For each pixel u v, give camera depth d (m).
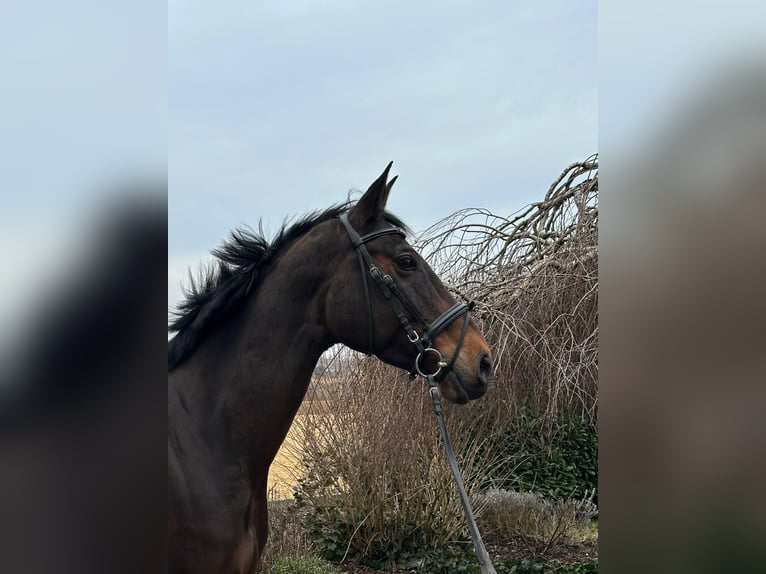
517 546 4.98
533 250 5.11
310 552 4.56
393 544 4.68
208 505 1.93
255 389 2.06
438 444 4.66
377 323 2.12
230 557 1.94
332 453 4.79
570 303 4.57
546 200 5.15
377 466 4.60
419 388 4.49
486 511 5.14
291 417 2.14
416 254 2.19
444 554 4.62
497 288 4.80
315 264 2.15
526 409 5.19
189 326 2.18
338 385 4.75
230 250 2.25
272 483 5.20
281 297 2.14
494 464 5.41
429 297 2.15
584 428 5.78
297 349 2.12
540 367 4.48
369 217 2.18
